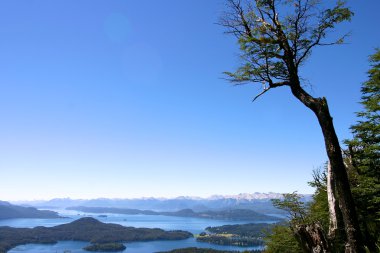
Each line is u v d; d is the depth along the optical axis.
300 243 11.54
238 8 14.57
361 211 16.67
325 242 11.04
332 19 13.44
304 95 13.08
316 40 13.77
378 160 17.30
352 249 11.21
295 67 13.41
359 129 17.70
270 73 13.88
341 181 11.73
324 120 12.13
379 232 15.40
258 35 14.09
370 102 17.52
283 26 13.69
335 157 11.82
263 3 13.83
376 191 16.05
